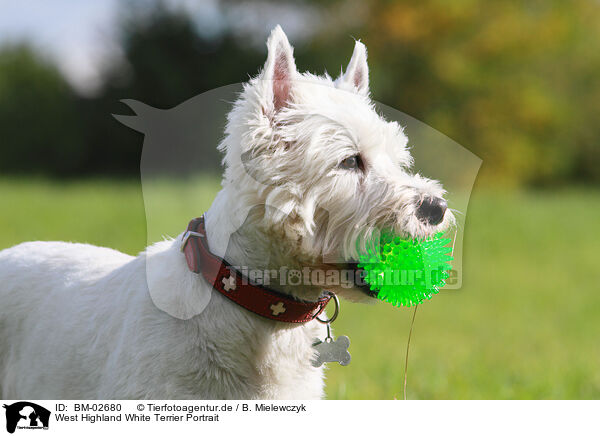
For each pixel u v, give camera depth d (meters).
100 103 37.66
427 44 38.50
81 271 5.08
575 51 43.91
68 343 4.68
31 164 38.00
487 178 35.12
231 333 4.18
